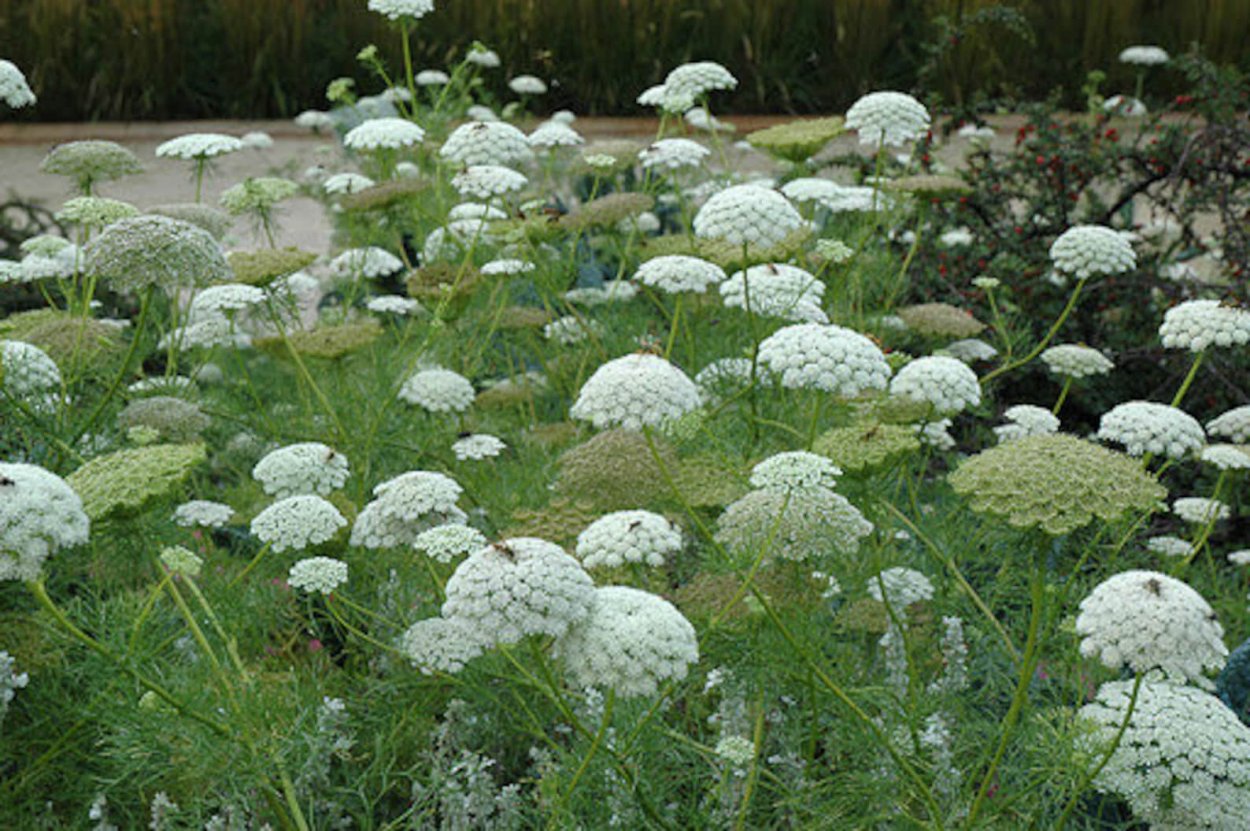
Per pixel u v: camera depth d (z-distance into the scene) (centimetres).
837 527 349
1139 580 292
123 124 1628
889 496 464
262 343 549
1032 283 726
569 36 1698
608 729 345
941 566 436
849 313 629
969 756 392
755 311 534
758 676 354
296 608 438
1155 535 617
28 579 288
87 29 1639
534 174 992
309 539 374
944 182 614
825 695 380
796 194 625
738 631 356
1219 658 284
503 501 531
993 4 1686
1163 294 736
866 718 336
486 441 514
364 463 533
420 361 647
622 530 327
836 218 758
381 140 625
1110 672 409
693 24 1705
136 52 1645
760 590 346
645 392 342
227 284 536
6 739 366
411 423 578
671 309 686
